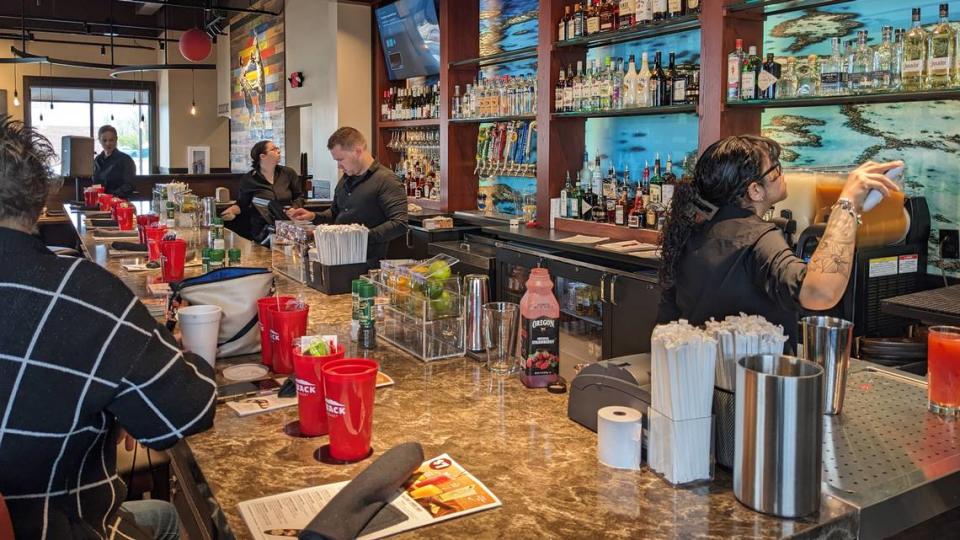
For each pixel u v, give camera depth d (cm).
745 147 195
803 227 294
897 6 339
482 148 620
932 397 170
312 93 883
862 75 327
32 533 128
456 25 629
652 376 136
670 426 131
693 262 201
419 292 212
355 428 142
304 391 154
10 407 124
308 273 322
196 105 1493
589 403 158
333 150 476
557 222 514
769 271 182
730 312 195
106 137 852
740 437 124
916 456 145
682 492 129
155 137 1568
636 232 451
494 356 200
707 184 200
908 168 339
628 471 138
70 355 126
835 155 369
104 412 135
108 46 1483
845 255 166
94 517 141
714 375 133
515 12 597
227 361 211
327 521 110
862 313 269
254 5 1116
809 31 376
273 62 1037
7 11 1141
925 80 306
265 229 542
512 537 114
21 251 129
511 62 609
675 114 466
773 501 120
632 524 118
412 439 153
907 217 280
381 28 733
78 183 840
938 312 229
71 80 1468
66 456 130
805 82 354
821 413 120
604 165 521
